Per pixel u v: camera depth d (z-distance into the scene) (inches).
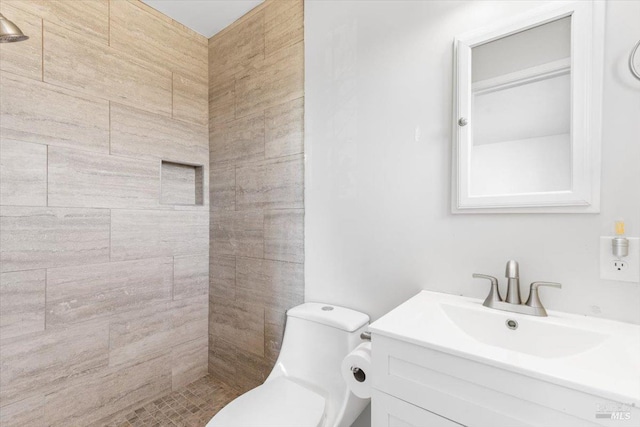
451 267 41.3
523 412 23.1
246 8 65.1
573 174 32.5
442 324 33.2
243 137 67.4
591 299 32.4
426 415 27.9
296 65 58.0
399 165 45.8
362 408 44.8
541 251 35.1
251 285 65.7
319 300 55.2
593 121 31.6
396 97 46.0
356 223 50.5
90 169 55.5
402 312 35.1
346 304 51.8
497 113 37.5
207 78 75.9
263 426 36.2
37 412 49.0
